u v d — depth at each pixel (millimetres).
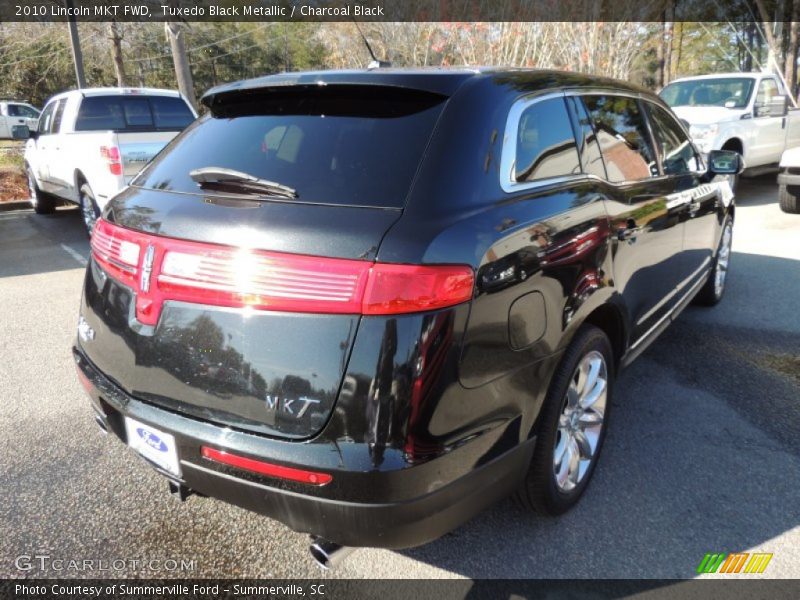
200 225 2033
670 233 3541
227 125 2596
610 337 3027
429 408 1823
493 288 1982
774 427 3414
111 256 2326
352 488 1804
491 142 2229
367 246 1820
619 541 2539
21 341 4785
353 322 1800
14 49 23172
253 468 1901
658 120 3756
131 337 2182
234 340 1927
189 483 2104
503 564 2424
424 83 2277
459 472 1950
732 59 32562
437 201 1979
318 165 2164
